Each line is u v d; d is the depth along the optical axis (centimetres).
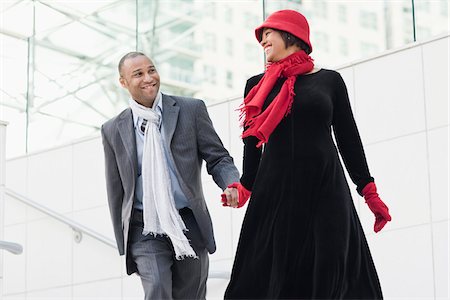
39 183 1008
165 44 917
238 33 874
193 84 896
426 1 782
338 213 502
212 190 871
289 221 503
